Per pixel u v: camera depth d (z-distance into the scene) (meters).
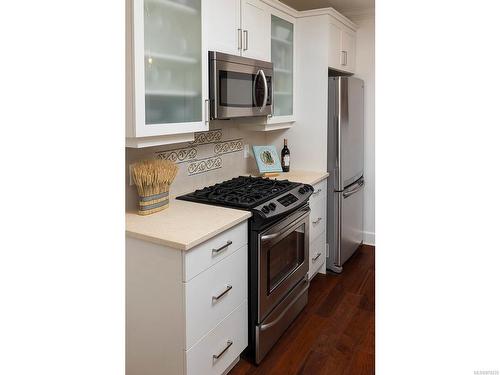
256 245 2.23
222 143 3.04
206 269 1.89
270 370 2.27
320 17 3.36
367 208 4.33
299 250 2.79
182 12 2.10
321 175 3.35
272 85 2.94
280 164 3.40
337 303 3.06
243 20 2.63
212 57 2.32
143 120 1.90
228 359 2.12
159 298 1.85
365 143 4.22
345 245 3.70
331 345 2.51
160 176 2.16
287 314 2.63
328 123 3.48
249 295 2.29
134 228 1.91
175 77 2.09
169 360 1.86
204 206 2.33
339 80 3.37
